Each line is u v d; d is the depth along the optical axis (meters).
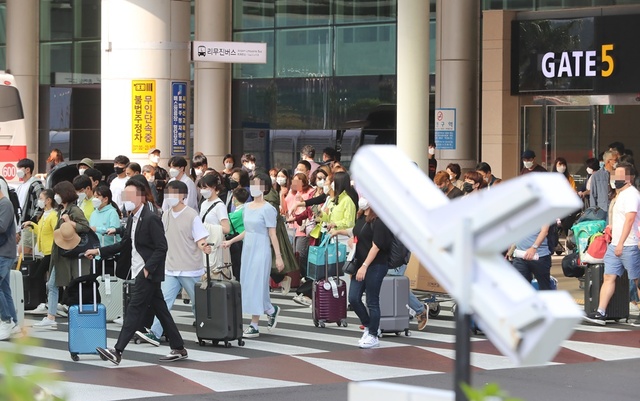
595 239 23.45
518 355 4.33
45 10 54.28
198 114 48.38
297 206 28.14
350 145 47.06
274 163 48.75
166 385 16.52
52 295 23.06
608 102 41.69
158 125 35.56
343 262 23.41
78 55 53.56
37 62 54.31
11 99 41.38
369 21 46.66
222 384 16.59
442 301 24.77
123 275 23.19
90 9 53.25
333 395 15.74
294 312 25.84
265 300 21.97
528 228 4.31
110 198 23.28
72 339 18.53
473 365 18.47
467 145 44.03
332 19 47.50
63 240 21.92
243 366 18.25
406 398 5.03
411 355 19.44
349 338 21.50
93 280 20.02
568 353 19.69
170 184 20.44
